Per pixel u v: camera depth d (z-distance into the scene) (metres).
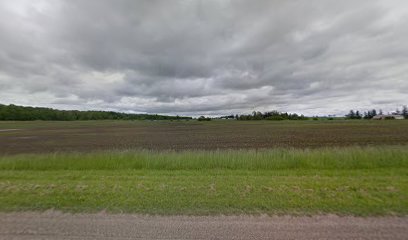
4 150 20.72
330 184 5.47
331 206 4.07
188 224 3.46
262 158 8.95
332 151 9.52
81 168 8.62
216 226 3.39
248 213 3.84
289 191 4.97
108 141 28.28
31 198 4.63
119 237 3.13
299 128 52.06
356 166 8.08
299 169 7.90
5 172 7.68
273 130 46.22
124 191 5.07
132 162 9.02
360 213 3.77
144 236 3.15
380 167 7.90
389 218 3.59
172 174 7.16
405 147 10.06
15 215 3.86
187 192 4.99
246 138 28.95
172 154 9.91
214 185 5.55
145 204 4.27
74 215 3.84
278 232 3.20
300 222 3.49
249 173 7.25
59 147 22.81
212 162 8.78
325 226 3.36
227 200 4.45
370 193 4.73
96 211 3.99
